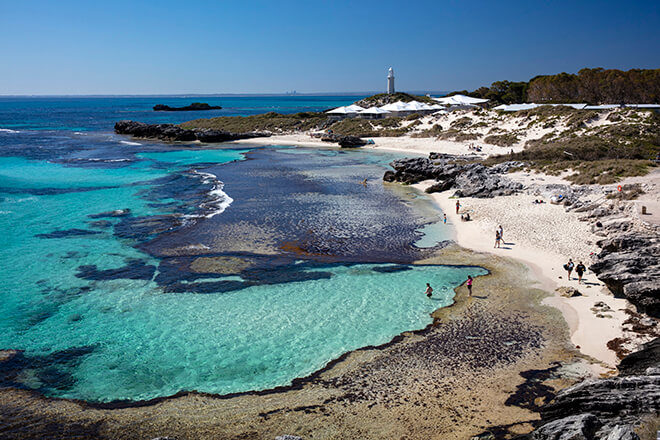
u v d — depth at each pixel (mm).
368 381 17359
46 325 21688
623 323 20500
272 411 15734
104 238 33969
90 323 21875
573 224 33969
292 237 34469
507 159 61562
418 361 18609
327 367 18359
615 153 56500
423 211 41750
